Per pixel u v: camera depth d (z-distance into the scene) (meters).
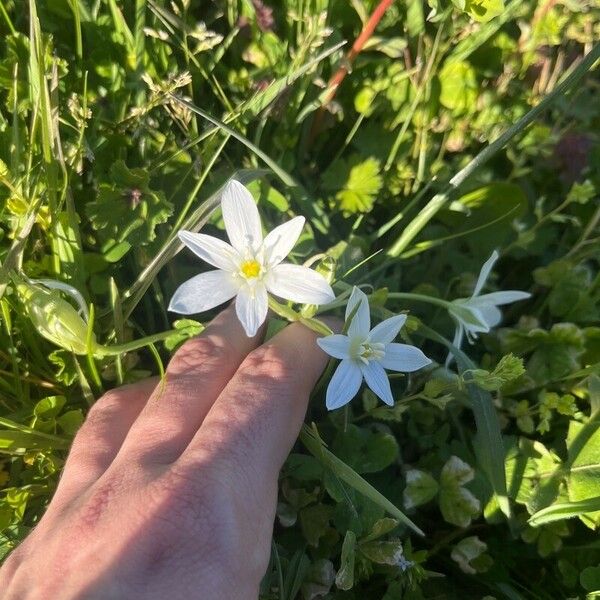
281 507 0.19
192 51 0.20
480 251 0.24
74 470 0.14
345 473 0.16
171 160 0.19
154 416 0.14
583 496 0.19
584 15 0.22
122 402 0.16
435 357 0.23
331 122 0.22
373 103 0.22
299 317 0.15
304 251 0.20
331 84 0.20
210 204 0.17
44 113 0.15
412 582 0.18
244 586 0.13
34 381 0.18
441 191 0.19
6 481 0.18
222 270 0.14
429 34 0.22
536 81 0.24
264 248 0.14
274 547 0.17
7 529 0.17
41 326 0.15
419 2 0.21
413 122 0.23
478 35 0.21
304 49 0.19
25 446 0.17
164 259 0.17
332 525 0.20
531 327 0.23
